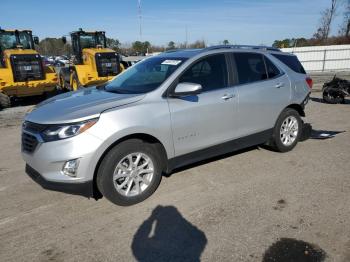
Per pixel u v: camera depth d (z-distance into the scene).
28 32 13.73
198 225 3.66
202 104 4.57
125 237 3.49
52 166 3.71
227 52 5.10
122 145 3.95
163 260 3.13
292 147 5.97
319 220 3.67
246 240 3.36
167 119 4.24
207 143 4.74
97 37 15.41
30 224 3.78
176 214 3.89
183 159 4.56
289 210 3.90
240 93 5.02
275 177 4.84
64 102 4.33
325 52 25.50
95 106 3.97
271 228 3.55
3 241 3.47
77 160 3.67
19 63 12.17
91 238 3.49
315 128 7.65
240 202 4.12
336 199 4.13
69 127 3.69
